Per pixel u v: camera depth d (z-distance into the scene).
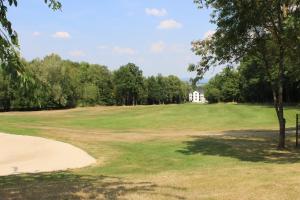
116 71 134.75
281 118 21.34
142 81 138.00
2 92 82.56
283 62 20.78
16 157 20.70
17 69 5.78
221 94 134.75
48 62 95.81
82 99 113.56
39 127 40.72
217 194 8.45
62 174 14.21
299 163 14.59
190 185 9.57
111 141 27.25
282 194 8.28
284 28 16.47
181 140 27.14
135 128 41.28
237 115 52.62
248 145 23.33
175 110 66.69
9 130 34.84
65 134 32.34
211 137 28.73
